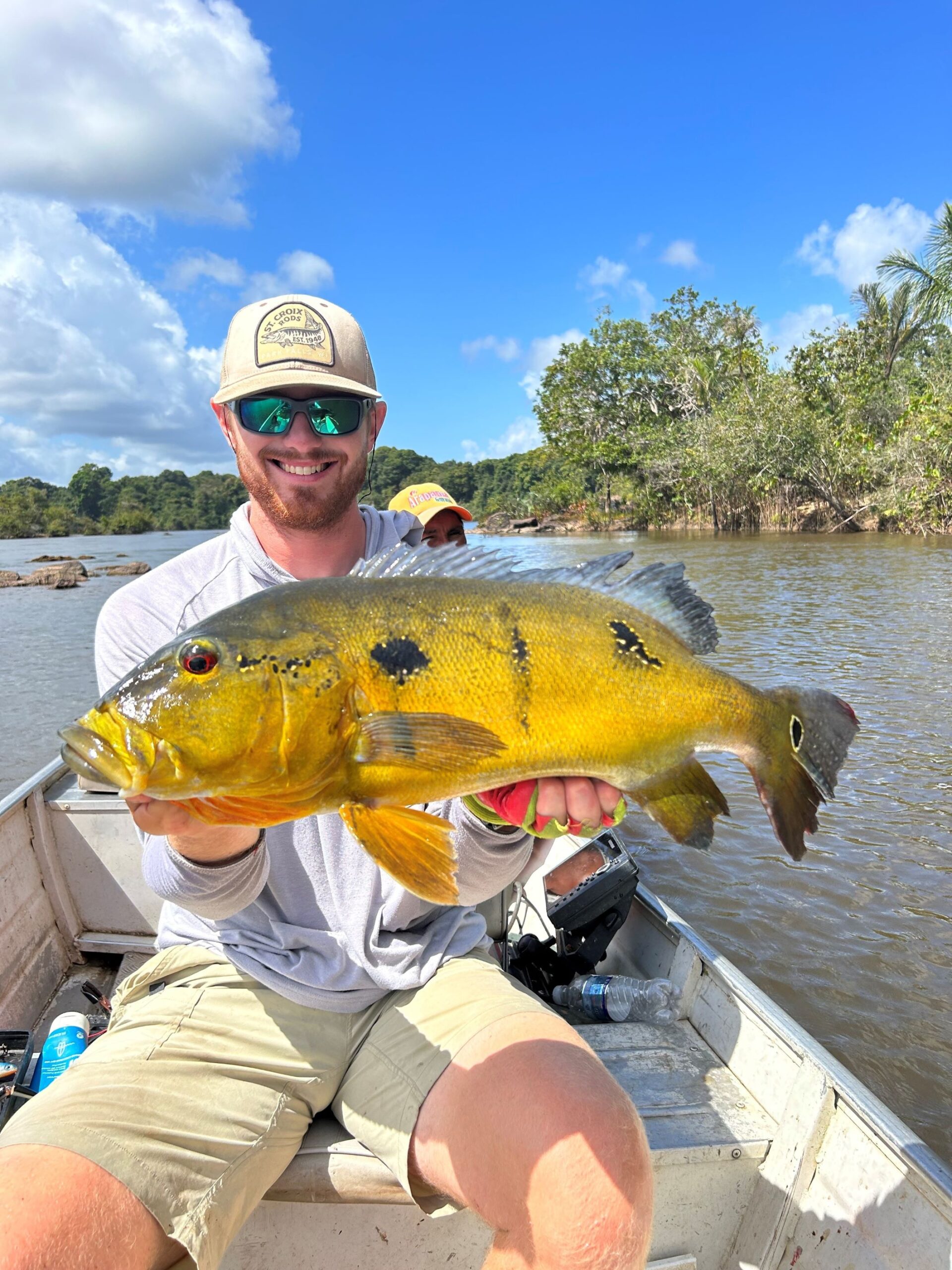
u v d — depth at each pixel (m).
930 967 1.60
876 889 1.87
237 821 0.66
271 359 0.87
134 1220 0.66
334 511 0.93
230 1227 0.71
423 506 2.25
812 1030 1.45
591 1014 1.20
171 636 0.90
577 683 0.70
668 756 0.73
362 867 0.84
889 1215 0.75
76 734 0.63
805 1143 0.85
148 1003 0.83
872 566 7.40
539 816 0.73
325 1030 0.82
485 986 0.83
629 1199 0.63
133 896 1.47
